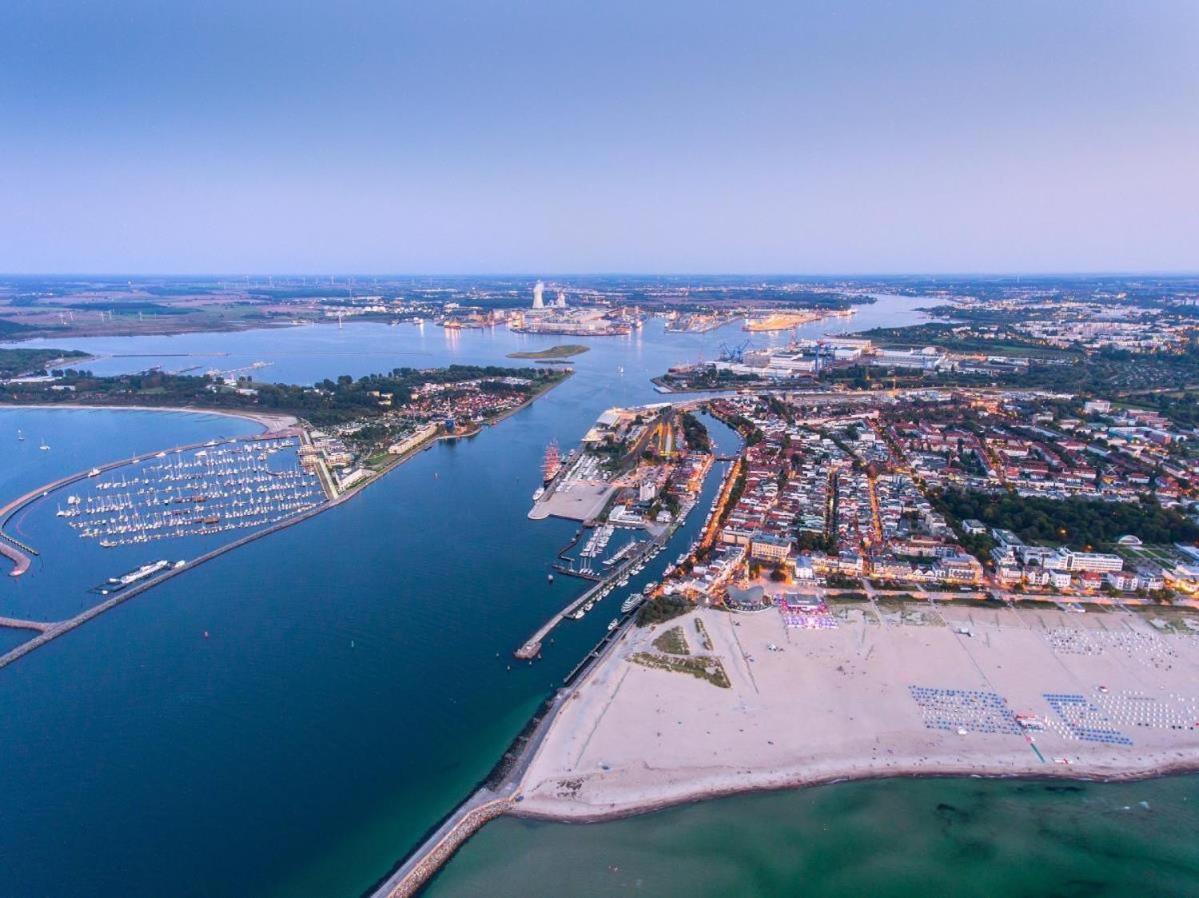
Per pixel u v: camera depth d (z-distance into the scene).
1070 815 168.00
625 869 154.25
